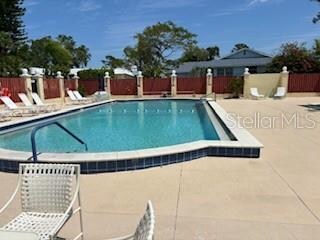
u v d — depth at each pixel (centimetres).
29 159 488
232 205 351
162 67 4106
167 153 519
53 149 775
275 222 309
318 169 482
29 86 1794
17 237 175
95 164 486
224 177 449
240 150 559
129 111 1669
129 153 516
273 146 650
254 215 325
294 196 374
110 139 915
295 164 511
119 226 307
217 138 830
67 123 1264
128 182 438
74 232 295
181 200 368
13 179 462
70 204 248
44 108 1487
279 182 423
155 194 389
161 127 1133
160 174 471
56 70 3762
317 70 2566
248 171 476
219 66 3878
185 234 288
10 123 1025
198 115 1464
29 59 3656
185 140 880
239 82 2350
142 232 144
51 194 259
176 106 1878
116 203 363
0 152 536
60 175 260
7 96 1459
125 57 4247
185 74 4253
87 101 2109
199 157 564
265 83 2323
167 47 4166
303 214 326
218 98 2333
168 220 317
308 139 726
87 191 405
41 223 240
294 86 2309
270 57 3762
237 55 3922
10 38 3186
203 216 325
